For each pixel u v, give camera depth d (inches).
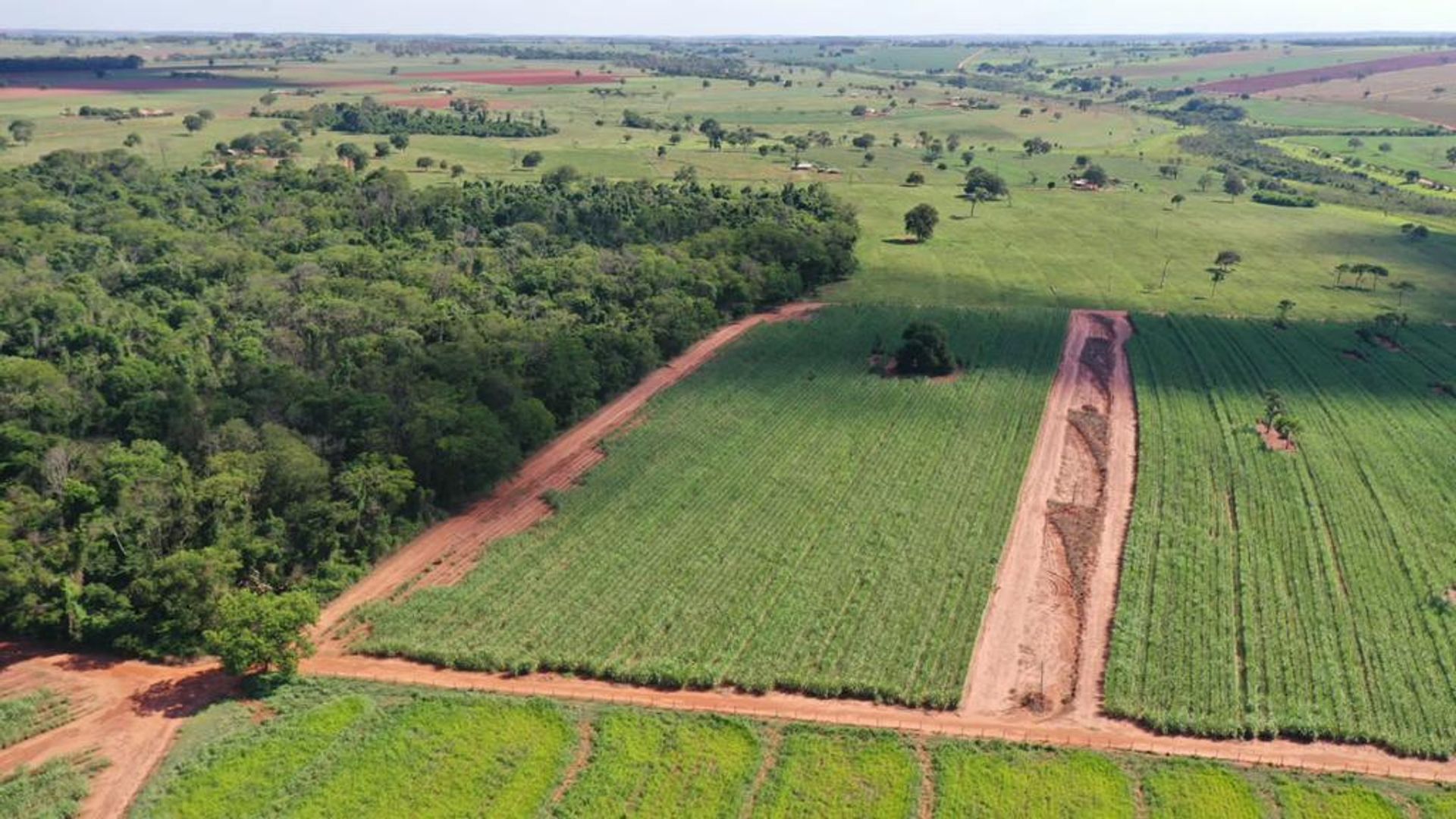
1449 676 2516.0
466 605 2839.6
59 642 2655.0
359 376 3846.0
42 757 2231.8
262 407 3535.9
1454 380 4616.1
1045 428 4097.0
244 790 2146.9
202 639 2632.9
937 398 4387.3
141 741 2289.6
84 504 2874.0
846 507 3403.1
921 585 2938.0
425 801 2143.2
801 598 2871.6
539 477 3673.7
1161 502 3447.3
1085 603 2871.6
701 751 2285.9
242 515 2933.1
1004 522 3309.5
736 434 4005.9
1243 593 2886.3
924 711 2440.9
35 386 3604.8
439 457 3361.2
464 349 4035.4
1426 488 3501.5
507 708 2420.0
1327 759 2269.9
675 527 3275.1
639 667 2556.6
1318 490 3516.2
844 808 2129.7
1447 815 2089.1
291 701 2434.8
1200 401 4370.1
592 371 4254.4
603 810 2121.1
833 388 4512.8
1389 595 2869.1
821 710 2444.6
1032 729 2374.5
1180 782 2183.8
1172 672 2554.1
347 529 3058.6
